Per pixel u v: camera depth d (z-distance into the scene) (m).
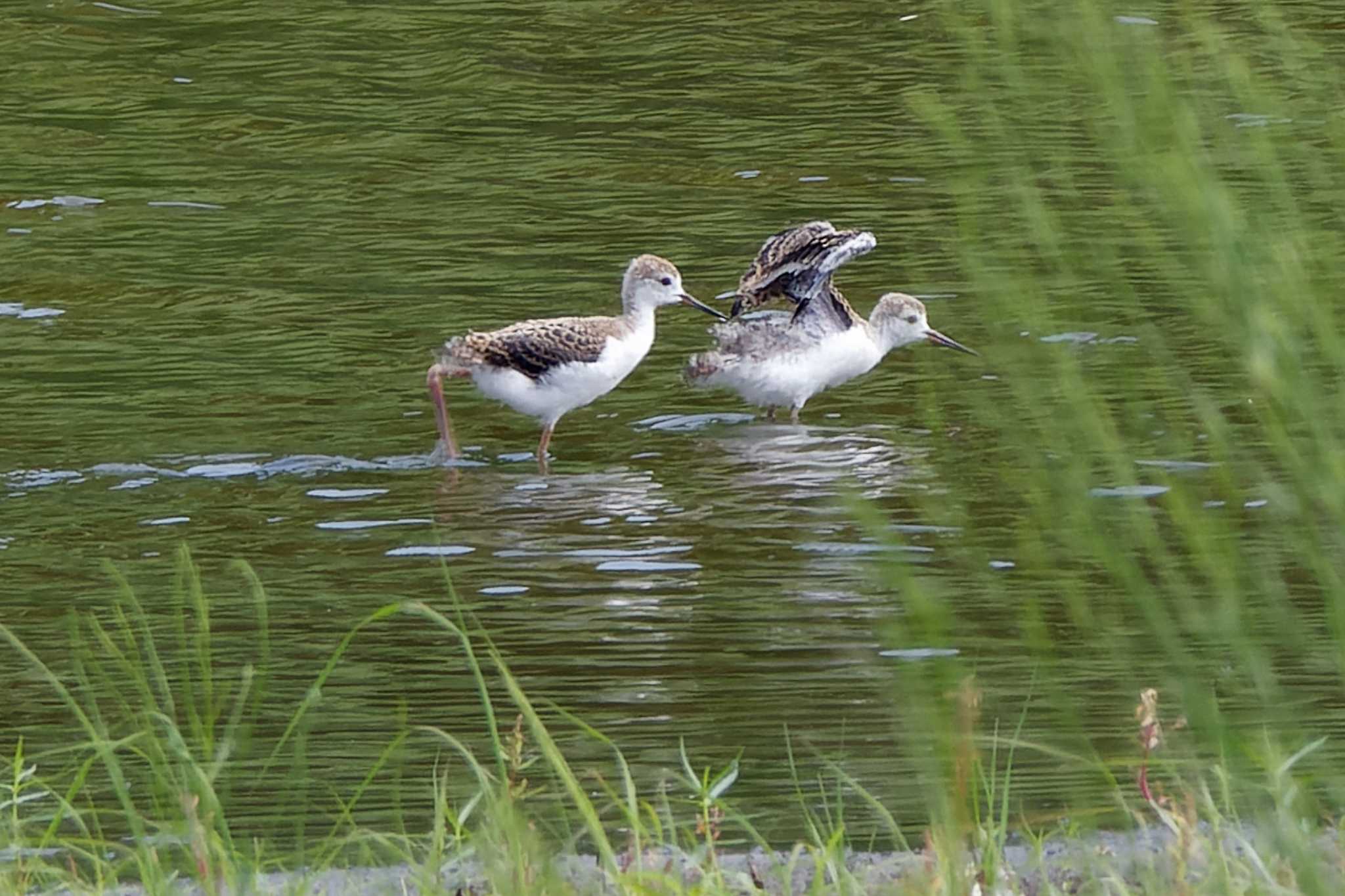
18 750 10.84
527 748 11.94
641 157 26.72
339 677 13.12
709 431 18.47
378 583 14.77
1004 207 22.50
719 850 10.57
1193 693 9.79
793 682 12.86
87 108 28.64
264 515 16.17
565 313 21.17
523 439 18.23
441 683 13.01
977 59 8.55
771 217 24.30
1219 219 7.53
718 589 14.54
